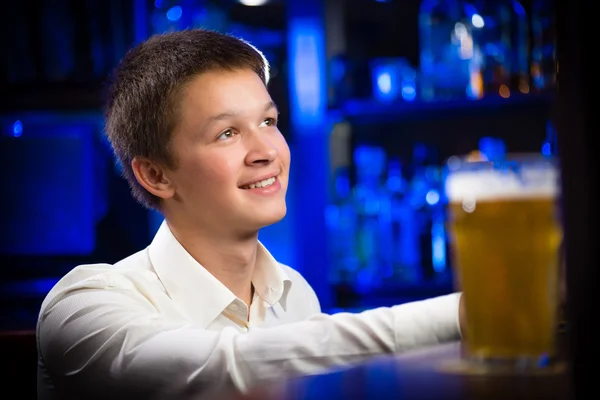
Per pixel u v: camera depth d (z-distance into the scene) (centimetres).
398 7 280
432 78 259
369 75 266
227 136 130
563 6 46
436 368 60
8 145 260
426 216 265
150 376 100
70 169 260
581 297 46
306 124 251
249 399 51
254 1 267
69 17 258
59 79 258
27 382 150
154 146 134
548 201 61
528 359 61
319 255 251
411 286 255
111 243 268
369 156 274
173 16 263
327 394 51
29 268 262
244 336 95
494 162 62
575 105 46
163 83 131
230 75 131
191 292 132
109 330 108
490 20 252
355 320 92
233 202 130
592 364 45
